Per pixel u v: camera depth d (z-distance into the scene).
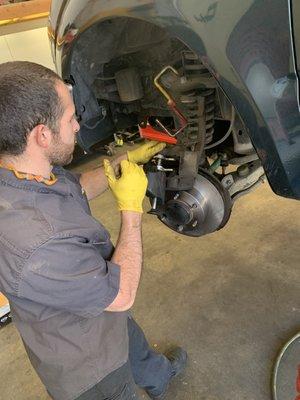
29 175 0.80
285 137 0.79
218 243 1.99
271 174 0.85
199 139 1.09
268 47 0.73
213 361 1.44
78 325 0.89
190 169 1.14
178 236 2.09
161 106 1.28
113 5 0.92
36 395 1.43
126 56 1.25
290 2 0.69
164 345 1.52
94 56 1.23
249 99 0.78
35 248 0.72
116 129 1.49
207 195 1.20
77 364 0.91
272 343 1.45
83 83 1.30
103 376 0.93
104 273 0.80
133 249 0.92
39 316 0.86
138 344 1.22
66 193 0.86
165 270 1.89
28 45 2.69
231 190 1.35
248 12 0.72
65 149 0.85
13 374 1.53
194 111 1.05
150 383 1.29
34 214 0.77
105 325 0.94
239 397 1.30
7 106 0.73
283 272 1.74
